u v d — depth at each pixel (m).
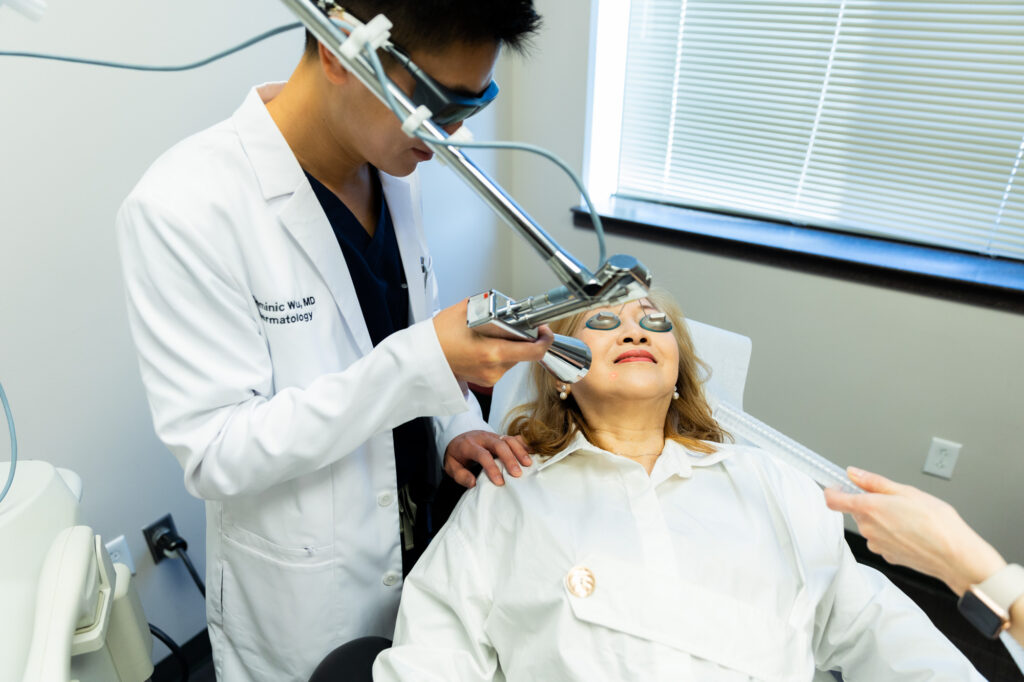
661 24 1.89
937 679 0.83
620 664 0.84
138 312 0.74
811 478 1.06
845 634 0.96
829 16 1.64
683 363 1.14
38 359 1.15
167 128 1.20
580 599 0.87
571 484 1.05
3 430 1.14
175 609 1.51
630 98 2.04
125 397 1.28
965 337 1.57
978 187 1.62
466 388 1.19
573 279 0.58
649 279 0.56
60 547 0.75
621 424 1.08
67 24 1.04
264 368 0.81
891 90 1.63
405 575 1.18
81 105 1.09
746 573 0.91
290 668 1.00
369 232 0.96
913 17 1.54
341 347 0.89
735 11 1.75
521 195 2.26
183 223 0.71
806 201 1.87
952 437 1.68
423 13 0.54
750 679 0.85
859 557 1.92
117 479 1.32
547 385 1.14
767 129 1.84
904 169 1.70
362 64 0.52
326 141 0.82
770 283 1.80
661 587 0.88
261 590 0.96
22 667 0.68
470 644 0.93
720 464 1.08
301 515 0.89
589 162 2.10
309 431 0.74
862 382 1.76
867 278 1.64
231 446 0.74
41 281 1.12
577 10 1.88
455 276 2.11
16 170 1.05
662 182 2.10
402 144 0.69
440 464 1.18
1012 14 1.44
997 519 1.69
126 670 0.93
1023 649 0.66
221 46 1.24
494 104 2.04
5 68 1.00
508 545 0.98
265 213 0.79
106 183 1.15
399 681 0.83
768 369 1.91
